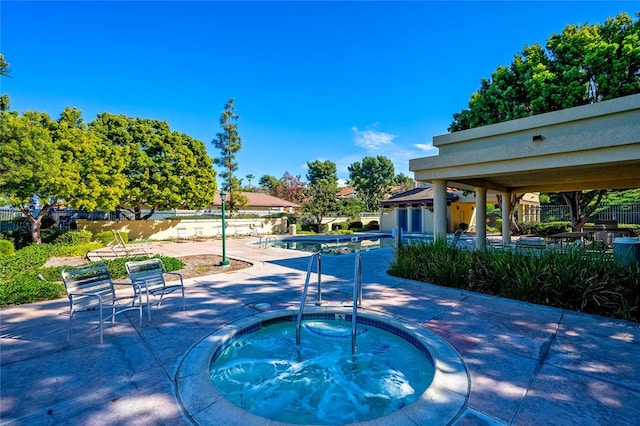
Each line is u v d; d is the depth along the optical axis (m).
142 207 20.91
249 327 4.13
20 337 3.65
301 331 4.34
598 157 5.10
